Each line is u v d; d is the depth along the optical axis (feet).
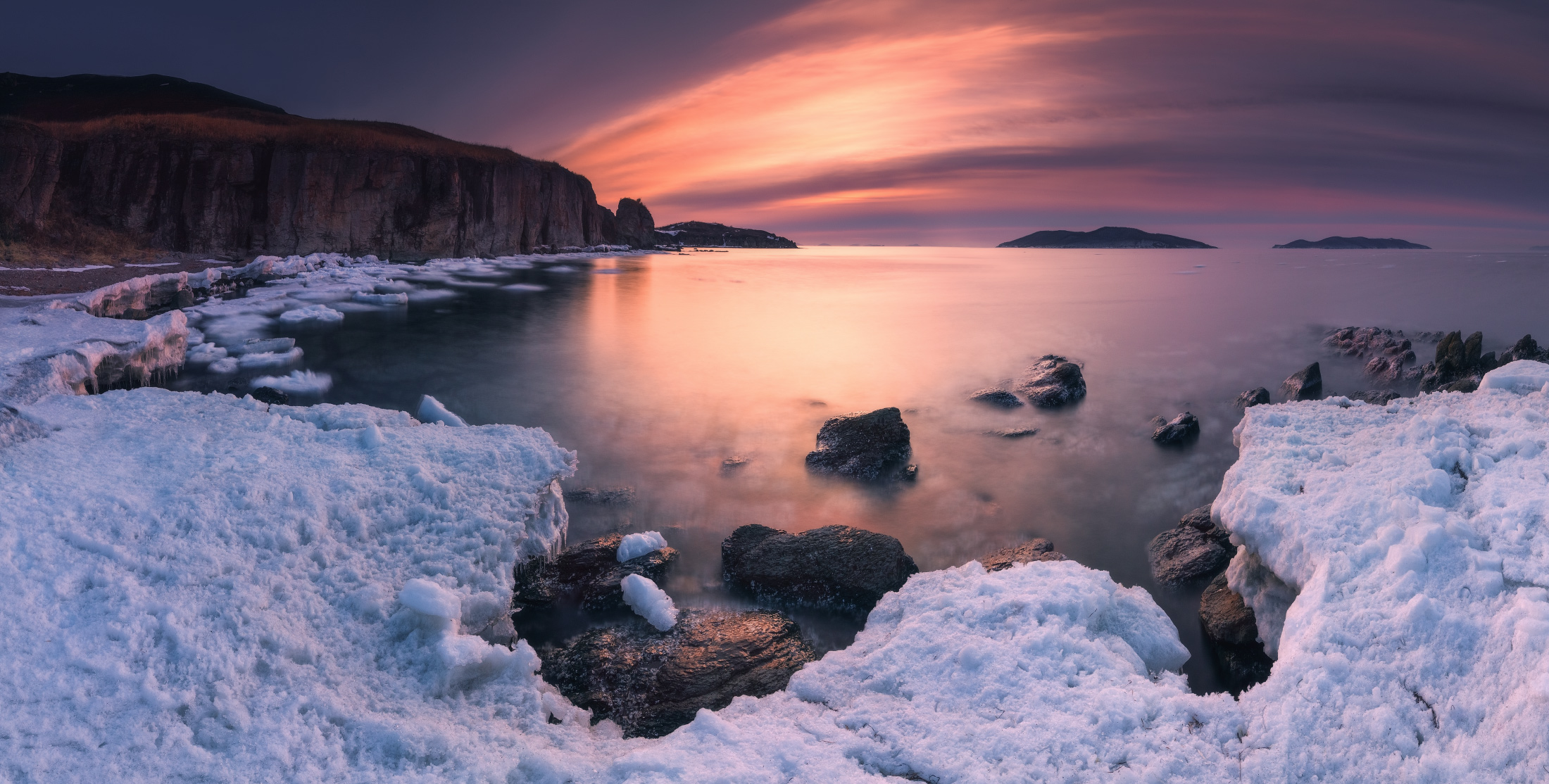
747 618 21.36
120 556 15.72
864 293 134.92
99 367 38.01
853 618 22.93
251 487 18.93
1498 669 12.96
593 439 42.09
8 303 55.16
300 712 13.75
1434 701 13.06
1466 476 18.49
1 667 12.80
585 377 59.00
